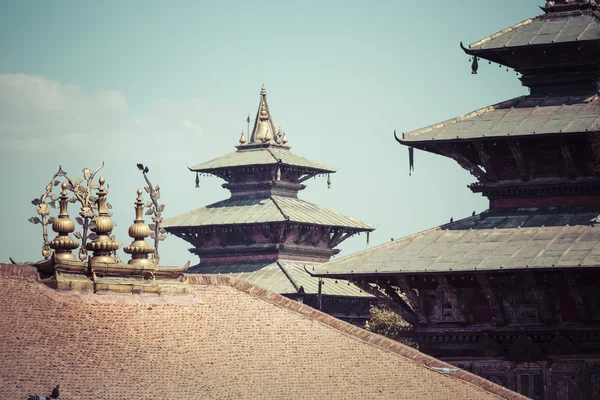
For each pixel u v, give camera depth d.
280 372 60.16
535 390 87.19
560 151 91.44
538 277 86.75
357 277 90.44
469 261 87.38
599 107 92.00
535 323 87.56
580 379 86.19
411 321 91.50
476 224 92.00
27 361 53.44
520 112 93.38
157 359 57.47
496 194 92.94
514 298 88.19
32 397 50.44
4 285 58.38
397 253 90.88
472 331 88.94
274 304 65.12
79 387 52.75
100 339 57.16
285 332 63.34
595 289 85.94
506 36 95.19
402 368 64.56
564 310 87.06
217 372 58.38
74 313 58.12
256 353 61.06
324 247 154.12
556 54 94.12
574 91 94.75
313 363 61.97
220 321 62.41
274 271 145.75
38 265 60.53
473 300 89.62
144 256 63.47
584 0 96.56
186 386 55.94
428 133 93.19
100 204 62.50
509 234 89.62
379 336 65.81
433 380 64.69
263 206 152.25
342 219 155.62
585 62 93.62
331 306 141.25
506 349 88.31
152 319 60.31
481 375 88.75
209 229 150.62
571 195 91.00
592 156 90.50
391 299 91.75
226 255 150.88
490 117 93.56
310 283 142.88
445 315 90.44
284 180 156.00
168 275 64.00
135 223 63.75
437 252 89.75
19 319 56.28
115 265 61.56
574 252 85.19
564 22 95.38
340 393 60.25
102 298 60.12
